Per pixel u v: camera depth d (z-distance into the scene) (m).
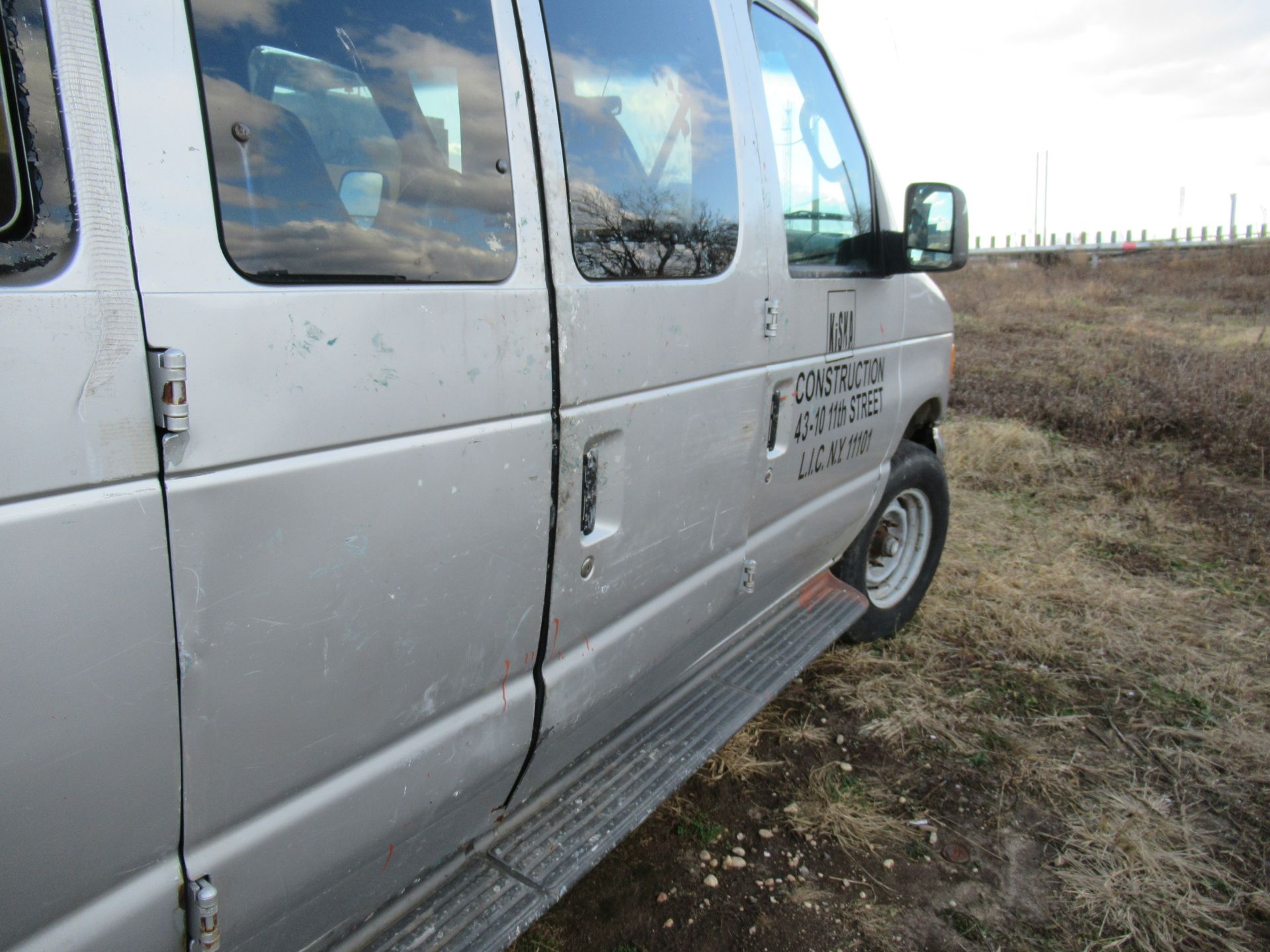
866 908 2.35
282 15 1.18
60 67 0.94
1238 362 8.49
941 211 2.85
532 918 1.67
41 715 0.96
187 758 1.13
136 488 1.01
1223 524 4.99
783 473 2.57
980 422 7.21
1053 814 2.73
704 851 2.54
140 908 1.13
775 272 2.36
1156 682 3.46
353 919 1.56
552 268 1.60
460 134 1.44
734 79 2.24
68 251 0.94
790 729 3.12
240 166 1.12
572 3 1.70
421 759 1.51
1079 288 18.06
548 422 1.60
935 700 3.32
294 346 1.15
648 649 2.11
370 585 1.32
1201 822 2.69
